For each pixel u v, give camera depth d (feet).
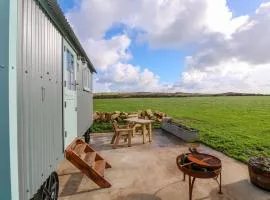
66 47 15.47
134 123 32.94
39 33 9.65
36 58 9.25
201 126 42.55
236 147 25.79
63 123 14.06
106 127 39.32
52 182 12.28
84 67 24.82
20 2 7.63
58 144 12.91
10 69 6.91
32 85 8.77
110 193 14.20
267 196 14.02
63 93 14.08
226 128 40.22
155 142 29.78
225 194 14.20
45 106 10.48
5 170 6.77
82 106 23.04
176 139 31.81
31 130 8.62
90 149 19.17
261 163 15.57
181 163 13.28
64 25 13.32
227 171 18.38
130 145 27.58
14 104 7.09
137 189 14.84
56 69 12.57
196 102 140.36
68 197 13.61
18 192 7.33
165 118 40.42
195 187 15.20
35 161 9.04
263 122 49.19
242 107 100.27
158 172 18.11
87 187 15.10
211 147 26.68
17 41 7.38
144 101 143.54
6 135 6.78
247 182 16.15
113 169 18.80
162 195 13.97
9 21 6.89
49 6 10.57
